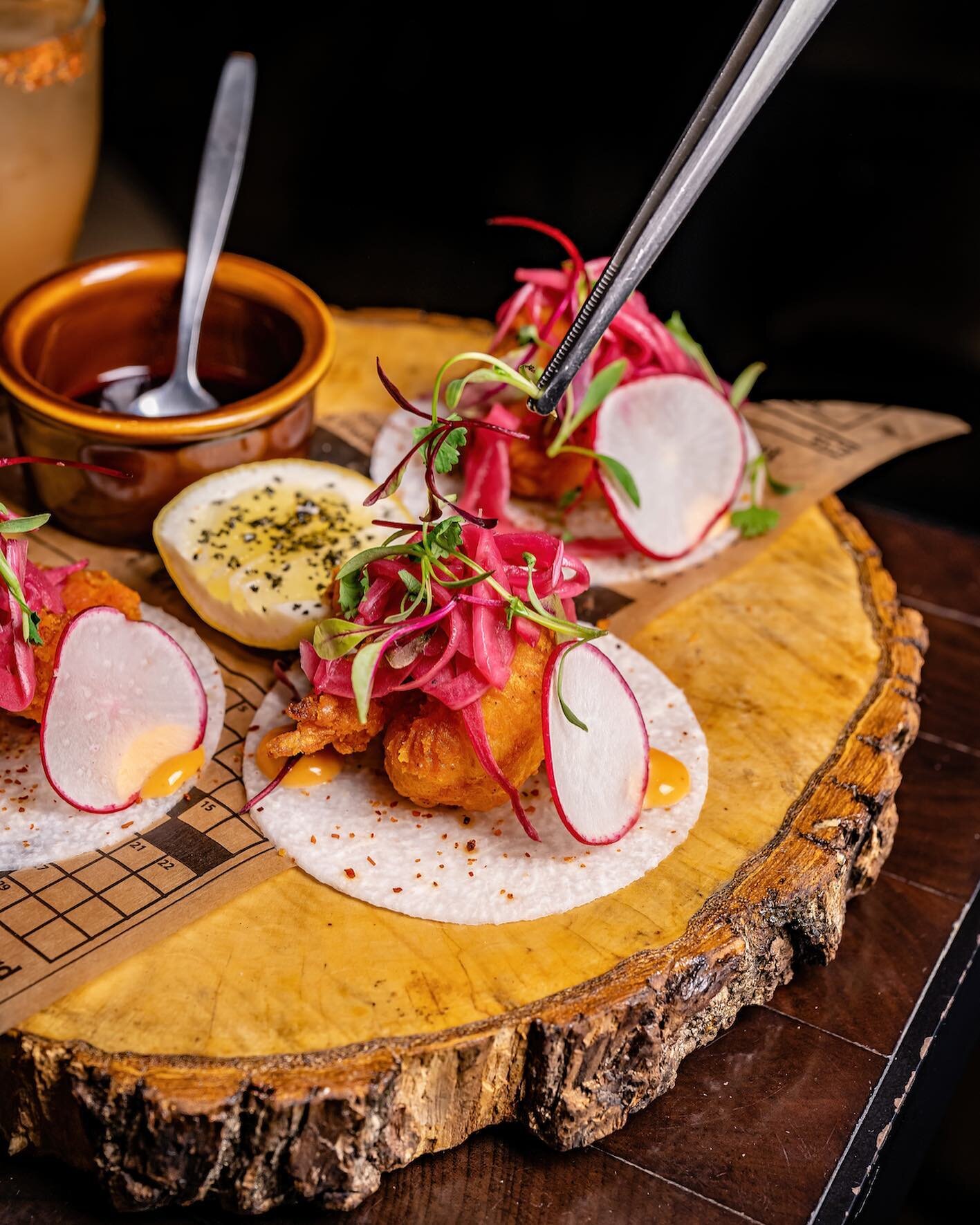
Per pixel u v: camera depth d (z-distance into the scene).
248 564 0.48
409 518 0.51
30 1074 0.39
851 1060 0.44
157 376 0.55
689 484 0.53
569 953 0.41
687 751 0.46
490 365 0.43
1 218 0.57
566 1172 0.41
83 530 0.52
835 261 0.75
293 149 0.80
